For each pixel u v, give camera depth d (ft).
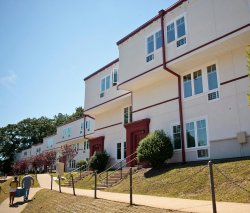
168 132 62.64
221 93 53.67
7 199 68.33
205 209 28.27
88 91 98.17
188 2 59.31
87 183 70.74
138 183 52.11
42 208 49.08
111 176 65.82
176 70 61.98
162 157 56.65
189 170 47.93
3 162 272.92
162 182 46.98
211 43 52.54
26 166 189.57
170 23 62.69
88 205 40.29
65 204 45.93
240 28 48.62
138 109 72.69
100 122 97.14
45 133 285.64
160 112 65.72
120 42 77.46
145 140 58.80
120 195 45.88
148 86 71.15
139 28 71.26
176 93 62.85
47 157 157.38
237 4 49.93
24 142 282.56
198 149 55.52
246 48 51.16
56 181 94.63
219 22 52.19
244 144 48.70
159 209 30.37
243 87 50.42
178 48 59.26
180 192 41.24
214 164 45.78
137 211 31.40
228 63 53.62
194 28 56.70
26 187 60.90
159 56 63.72
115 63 86.74
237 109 50.65
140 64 68.90
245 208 27.55
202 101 56.90
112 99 84.94
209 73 56.90
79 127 140.46
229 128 51.21
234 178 38.24
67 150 135.85
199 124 56.54
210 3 54.60
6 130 282.15
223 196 35.04
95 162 84.94
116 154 85.30
